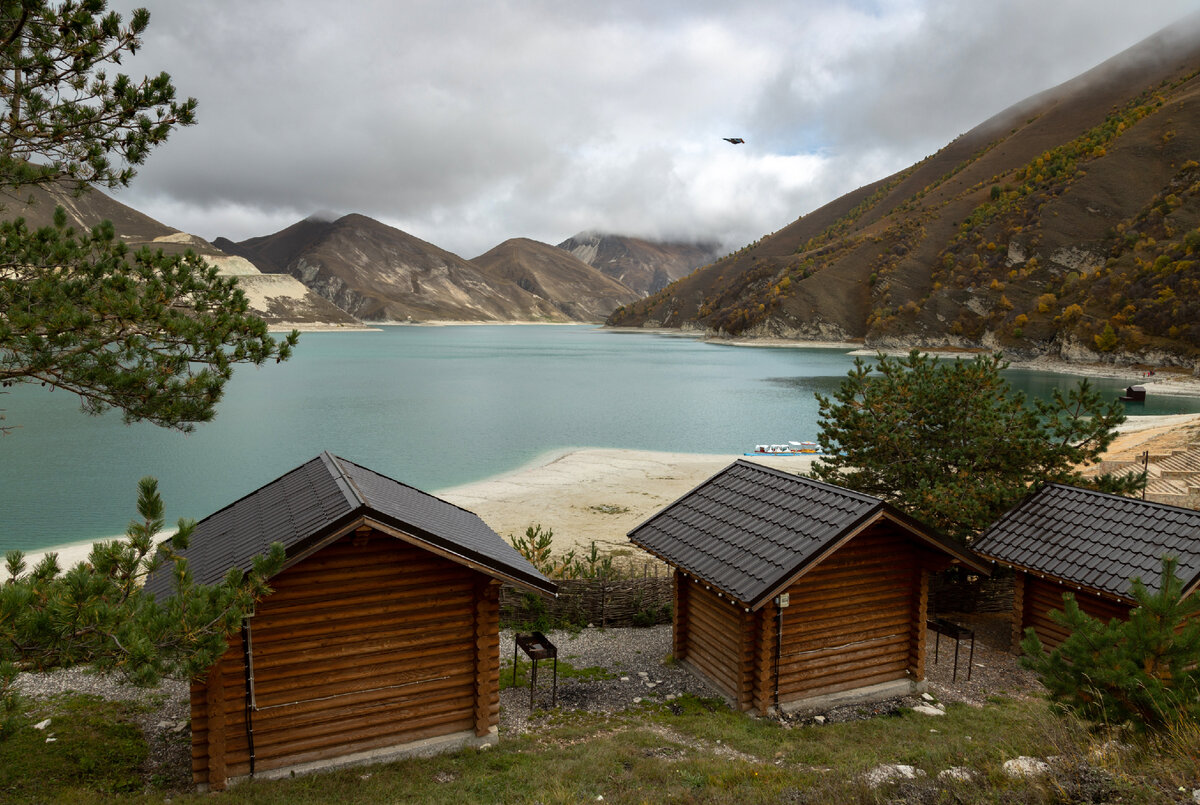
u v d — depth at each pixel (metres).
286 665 10.08
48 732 10.84
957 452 20.05
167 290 11.40
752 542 13.38
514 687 14.01
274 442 59.97
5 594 6.08
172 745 10.87
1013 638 16.33
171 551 7.66
